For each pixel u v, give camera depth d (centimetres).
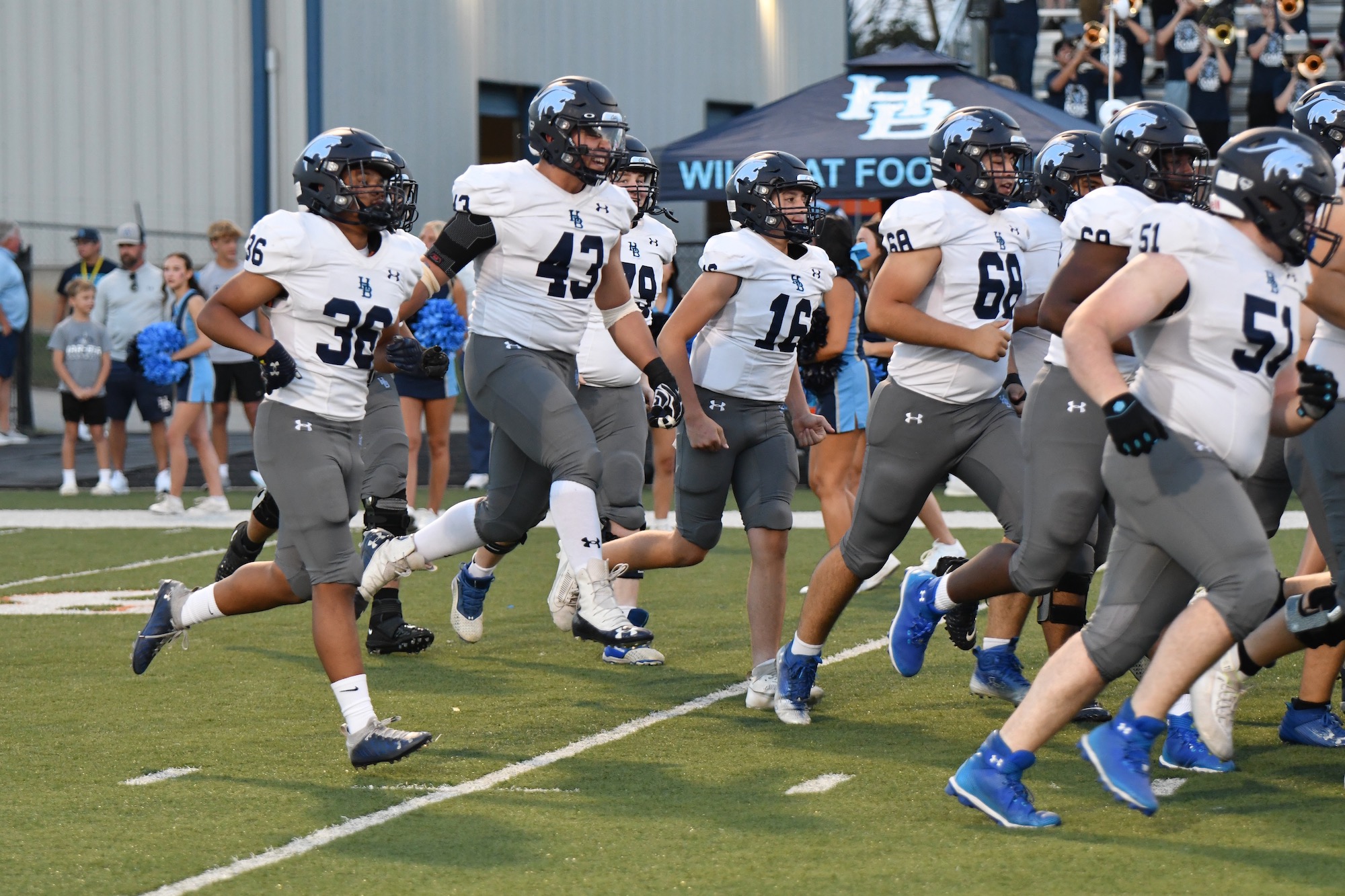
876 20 8325
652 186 1738
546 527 2758
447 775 1170
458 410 5103
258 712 1372
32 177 4525
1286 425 1027
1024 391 1407
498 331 1366
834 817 1050
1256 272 950
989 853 972
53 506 3031
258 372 3241
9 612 1900
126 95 4606
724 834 1016
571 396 1355
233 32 4641
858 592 2047
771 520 1393
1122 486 976
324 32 4600
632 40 5334
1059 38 4303
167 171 4659
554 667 1581
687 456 1437
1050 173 1388
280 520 1225
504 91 5125
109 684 1494
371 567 1562
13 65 4488
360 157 1166
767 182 1366
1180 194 1152
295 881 933
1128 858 961
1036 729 1009
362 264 1193
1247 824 1034
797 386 1479
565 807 1082
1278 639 1140
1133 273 939
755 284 1381
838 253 1842
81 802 1098
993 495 1259
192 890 918
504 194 1325
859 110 3331
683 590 2053
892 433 1270
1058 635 1364
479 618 1670
